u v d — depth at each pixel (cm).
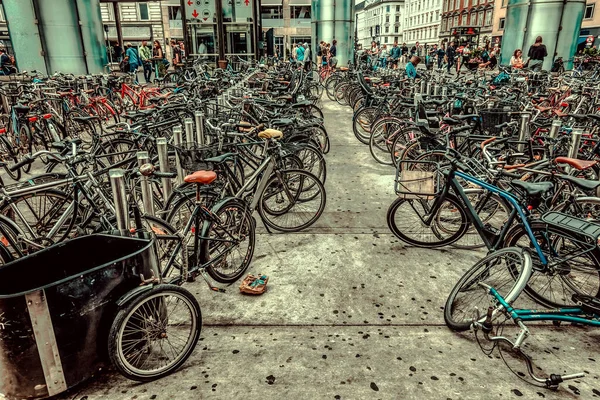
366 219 461
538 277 337
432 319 294
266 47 1941
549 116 702
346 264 368
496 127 524
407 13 8606
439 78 1011
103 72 1473
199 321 251
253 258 379
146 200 323
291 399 224
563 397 226
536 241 278
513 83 973
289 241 411
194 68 1200
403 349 264
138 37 3912
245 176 447
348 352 261
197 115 498
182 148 364
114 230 271
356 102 973
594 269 277
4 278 222
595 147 485
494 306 265
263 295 323
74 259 245
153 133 551
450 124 495
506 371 246
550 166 383
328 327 286
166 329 253
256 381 238
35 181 352
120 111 1033
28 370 201
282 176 418
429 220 374
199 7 1364
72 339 208
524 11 1462
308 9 4550
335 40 1698
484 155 402
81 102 930
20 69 1328
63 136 716
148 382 236
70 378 212
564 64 1472
